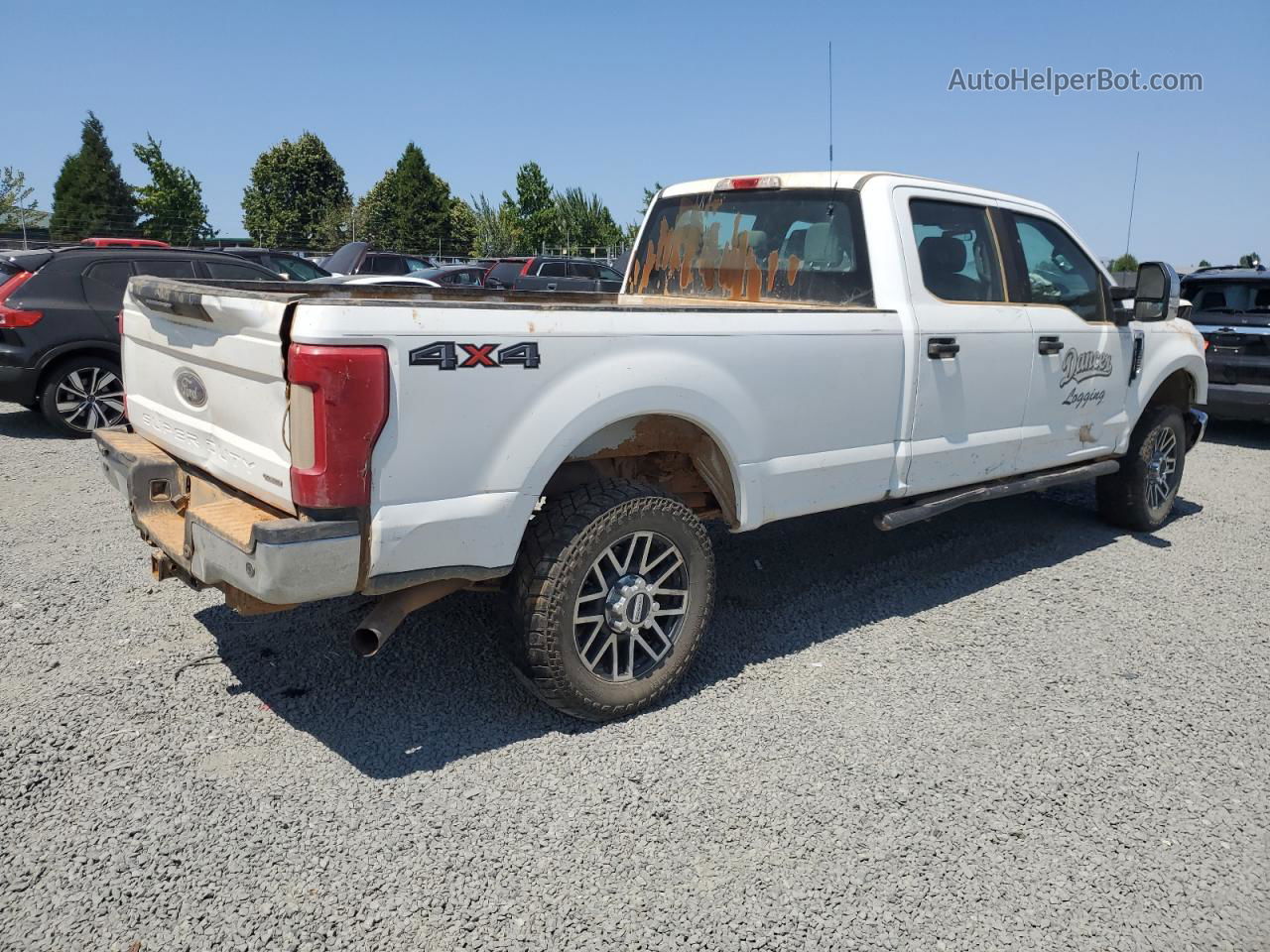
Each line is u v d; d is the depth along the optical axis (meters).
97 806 2.96
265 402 2.95
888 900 2.66
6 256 8.57
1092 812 3.10
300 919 2.51
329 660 4.00
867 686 3.93
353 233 53.19
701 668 4.05
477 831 2.90
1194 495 7.51
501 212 49.16
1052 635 4.52
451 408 2.96
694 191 5.38
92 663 3.91
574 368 3.23
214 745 3.33
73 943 2.41
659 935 2.50
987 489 4.93
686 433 3.71
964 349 4.58
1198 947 2.53
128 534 5.62
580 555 3.30
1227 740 3.58
